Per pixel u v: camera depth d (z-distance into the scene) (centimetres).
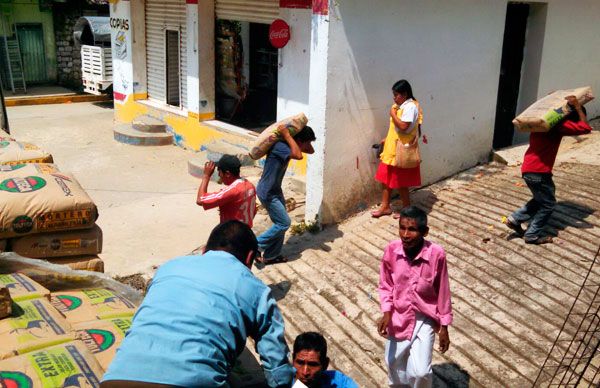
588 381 401
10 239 432
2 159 524
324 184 707
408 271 382
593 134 917
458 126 821
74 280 380
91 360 286
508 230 650
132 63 1336
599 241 604
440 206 732
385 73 729
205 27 1127
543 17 909
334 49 674
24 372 269
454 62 792
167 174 1064
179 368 248
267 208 621
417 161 689
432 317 384
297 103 946
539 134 590
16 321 308
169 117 1257
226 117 1205
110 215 855
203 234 784
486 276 568
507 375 438
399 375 402
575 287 534
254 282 282
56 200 435
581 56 986
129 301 378
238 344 270
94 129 1413
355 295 571
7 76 1875
